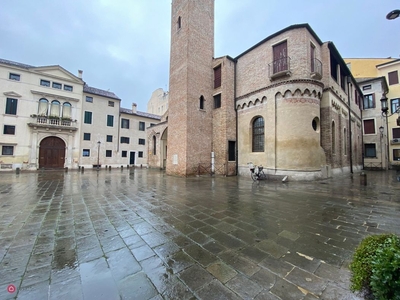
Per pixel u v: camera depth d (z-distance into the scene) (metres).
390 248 1.75
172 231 3.85
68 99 25.78
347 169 17.22
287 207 5.65
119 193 7.90
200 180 12.55
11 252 2.96
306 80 11.89
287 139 12.09
